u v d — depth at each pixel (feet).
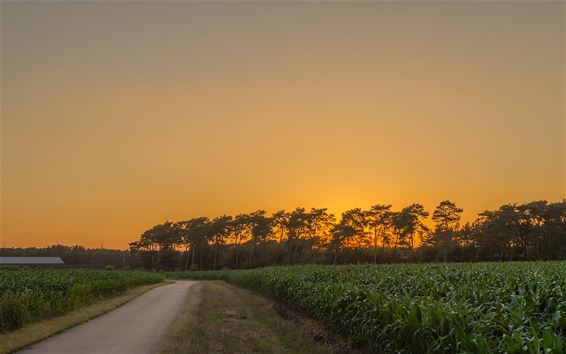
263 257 429.79
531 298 33.06
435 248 334.03
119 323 62.28
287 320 70.13
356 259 367.04
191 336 50.65
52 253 527.81
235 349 44.96
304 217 414.82
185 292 138.92
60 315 70.08
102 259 557.74
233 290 158.20
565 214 288.51
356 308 44.83
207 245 471.21
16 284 90.74
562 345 19.83
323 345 47.83
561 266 81.46
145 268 516.32
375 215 366.84
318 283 70.03
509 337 21.52
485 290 39.37
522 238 302.04
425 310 31.45
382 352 36.40
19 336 48.91
